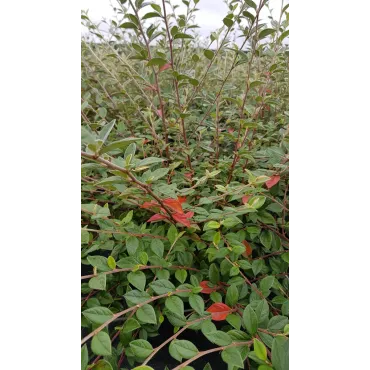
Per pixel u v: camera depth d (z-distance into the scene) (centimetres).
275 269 95
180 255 92
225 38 123
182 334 87
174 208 83
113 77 152
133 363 77
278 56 134
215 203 109
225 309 75
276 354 60
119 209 116
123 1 110
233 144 151
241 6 113
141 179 82
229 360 62
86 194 113
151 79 132
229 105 171
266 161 122
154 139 128
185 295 75
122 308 90
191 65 177
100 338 61
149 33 113
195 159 134
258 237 108
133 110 144
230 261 86
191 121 148
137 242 85
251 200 88
